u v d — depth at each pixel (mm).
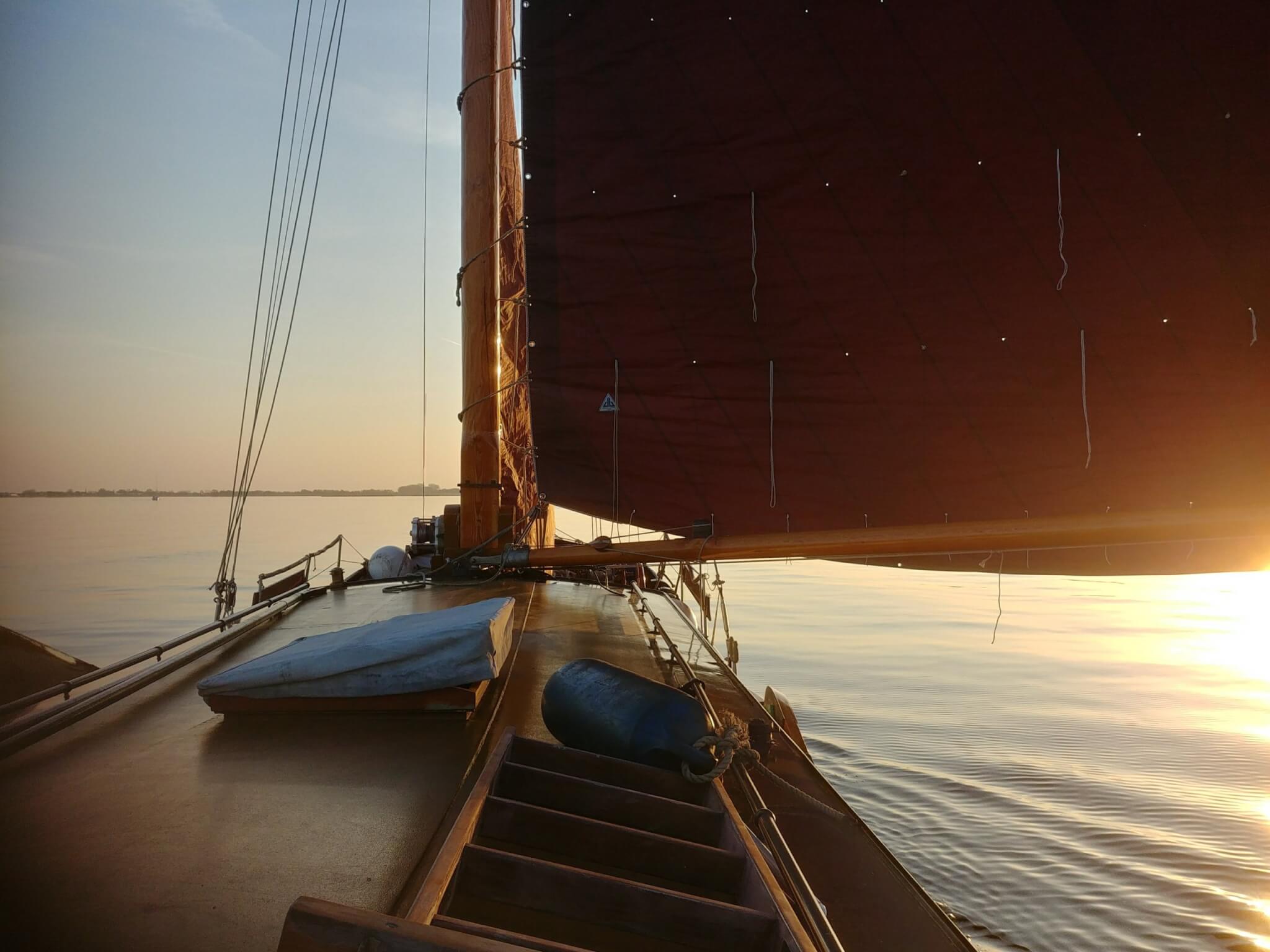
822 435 5492
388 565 9695
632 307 5996
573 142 6047
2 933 2049
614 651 5688
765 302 5543
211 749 3553
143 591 41938
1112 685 18578
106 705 4180
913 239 5055
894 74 4977
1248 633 26828
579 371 6215
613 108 5906
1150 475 4598
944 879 9102
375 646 3846
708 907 1909
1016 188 4723
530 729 3812
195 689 4562
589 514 6441
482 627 3850
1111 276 4578
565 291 6191
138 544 84062
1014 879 8992
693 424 5918
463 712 3941
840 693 17734
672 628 6906
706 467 5926
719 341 5742
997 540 4645
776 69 5328
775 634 26719
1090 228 4594
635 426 6066
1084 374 4695
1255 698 17078
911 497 5262
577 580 9531
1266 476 4383
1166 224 4418
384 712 3955
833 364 5414
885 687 18281
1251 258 4285
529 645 5754
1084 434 4727
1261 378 4316
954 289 4996
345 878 2393
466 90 8602
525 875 1998
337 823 2779
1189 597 39906
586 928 1949
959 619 30812
